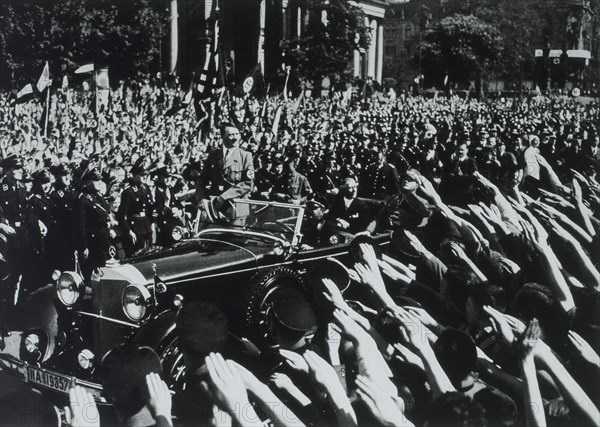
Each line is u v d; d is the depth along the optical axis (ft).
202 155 62.39
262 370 21.85
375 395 10.82
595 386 12.96
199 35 159.02
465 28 107.04
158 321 21.71
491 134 72.28
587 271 16.75
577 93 87.51
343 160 60.75
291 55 116.16
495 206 23.71
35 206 37.86
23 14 118.83
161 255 25.18
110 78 136.15
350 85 120.16
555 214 21.94
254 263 24.75
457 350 12.40
